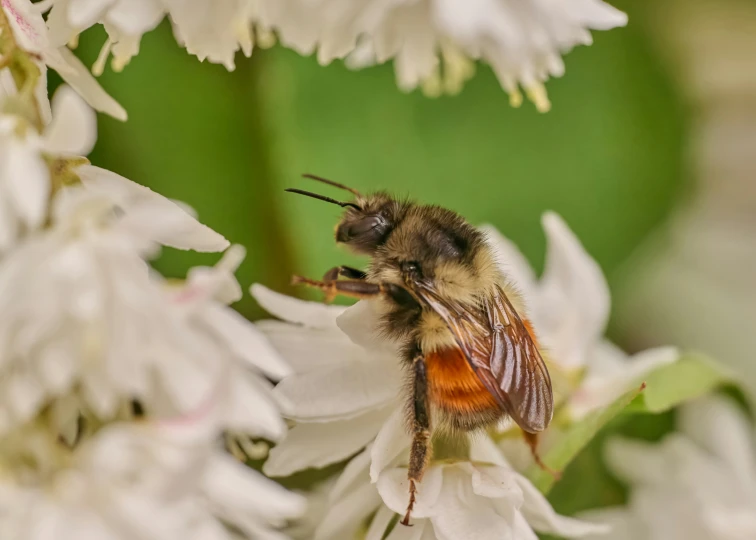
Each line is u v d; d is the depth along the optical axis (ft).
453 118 0.63
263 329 0.53
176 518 0.46
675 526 0.59
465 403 0.53
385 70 0.62
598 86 0.64
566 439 0.55
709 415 0.60
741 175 0.70
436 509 0.52
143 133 0.60
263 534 0.47
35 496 0.46
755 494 0.59
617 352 0.59
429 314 0.53
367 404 0.52
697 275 0.68
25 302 0.46
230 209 0.60
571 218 0.64
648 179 0.64
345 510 0.52
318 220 0.59
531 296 0.58
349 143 0.61
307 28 0.52
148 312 0.46
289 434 0.52
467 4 0.49
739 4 0.67
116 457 0.46
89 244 0.47
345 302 0.59
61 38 0.51
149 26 0.52
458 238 0.54
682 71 0.66
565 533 0.52
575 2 0.51
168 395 0.47
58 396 0.47
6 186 0.47
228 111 0.60
